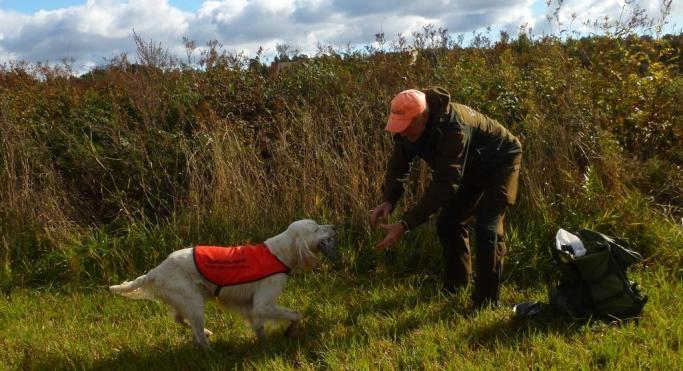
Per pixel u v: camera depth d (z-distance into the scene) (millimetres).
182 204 6945
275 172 7176
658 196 6484
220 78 8680
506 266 5570
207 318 5121
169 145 7516
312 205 6633
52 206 6844
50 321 5320
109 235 6789
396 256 6113
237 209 6680
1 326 5285
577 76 7402
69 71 9898
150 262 6418
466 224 5055
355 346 4246
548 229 5789
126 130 7672
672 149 6969
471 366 3758
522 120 6969
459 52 8852
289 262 4438
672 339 4012
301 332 4633
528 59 8711
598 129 6664
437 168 4281
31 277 6289
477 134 4516
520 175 6270
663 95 7188
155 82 8578
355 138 6871
